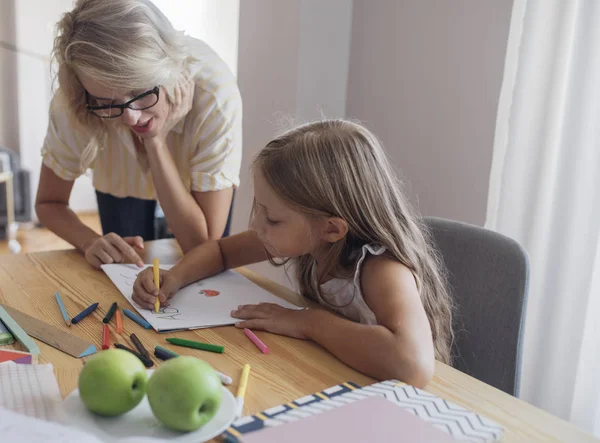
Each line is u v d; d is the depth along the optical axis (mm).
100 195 1544
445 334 976
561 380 1316
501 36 1512
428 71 1718
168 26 1079
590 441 583
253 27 2014
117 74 983
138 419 552
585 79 1229
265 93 2000
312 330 802
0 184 3564
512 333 995
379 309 800
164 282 967
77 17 1006
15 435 445
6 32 3939
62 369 671
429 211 1768
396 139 1850
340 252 900
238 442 516
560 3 1267
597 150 1230
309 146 869
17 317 815
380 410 556
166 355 724
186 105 1194
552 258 1307
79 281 1006
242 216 2191
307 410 576
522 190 1363
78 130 1222
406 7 1757
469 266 1062
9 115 4070
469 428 556
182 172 1368
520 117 1356
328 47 1912
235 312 880
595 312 1259
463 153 1645
